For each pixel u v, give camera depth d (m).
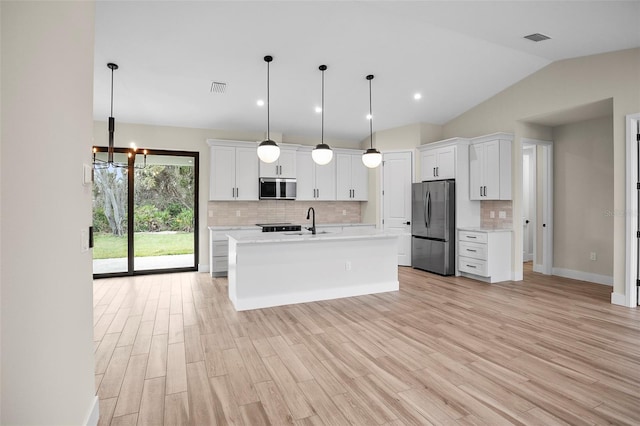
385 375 2.36
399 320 3.49
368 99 5.45
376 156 4.28
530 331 3.17
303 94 5.15
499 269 5.21
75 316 1.61
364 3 3.29
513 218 5.29
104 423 1.84
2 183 1.09
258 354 2.70
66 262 1.51
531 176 7.15
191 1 3.10
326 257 4.28
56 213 1.42
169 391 2.16
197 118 5.66
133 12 3.19
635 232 3.87
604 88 4.10
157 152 5.79
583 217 5.27
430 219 5.88
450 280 5.33
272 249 3.98
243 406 2.00
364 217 7.22
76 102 1.64
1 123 1.09
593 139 5.13
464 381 2.28
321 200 6.79
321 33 3.74
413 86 5.10
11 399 1.14
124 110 5.24
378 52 4.18
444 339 2.99
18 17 1.17
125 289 4.80
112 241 5.63
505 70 4.79
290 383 2.26
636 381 2.27
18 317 1.17
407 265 6.45
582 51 4.14
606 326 3.29
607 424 1.83
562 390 2.16
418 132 6.37
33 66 1.25
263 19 3.44
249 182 6.06
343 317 3.59
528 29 3.63
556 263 5.67
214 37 3.66
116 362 2.56
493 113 5.53
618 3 3.00
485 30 3.71
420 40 3.97
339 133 6.86
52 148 1.38
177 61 4.06
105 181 5.57
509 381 2.27
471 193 5.69
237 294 3.83
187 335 3.10
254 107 5.45
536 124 5.42
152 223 5.83
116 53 3.83
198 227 6.03
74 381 1.59
